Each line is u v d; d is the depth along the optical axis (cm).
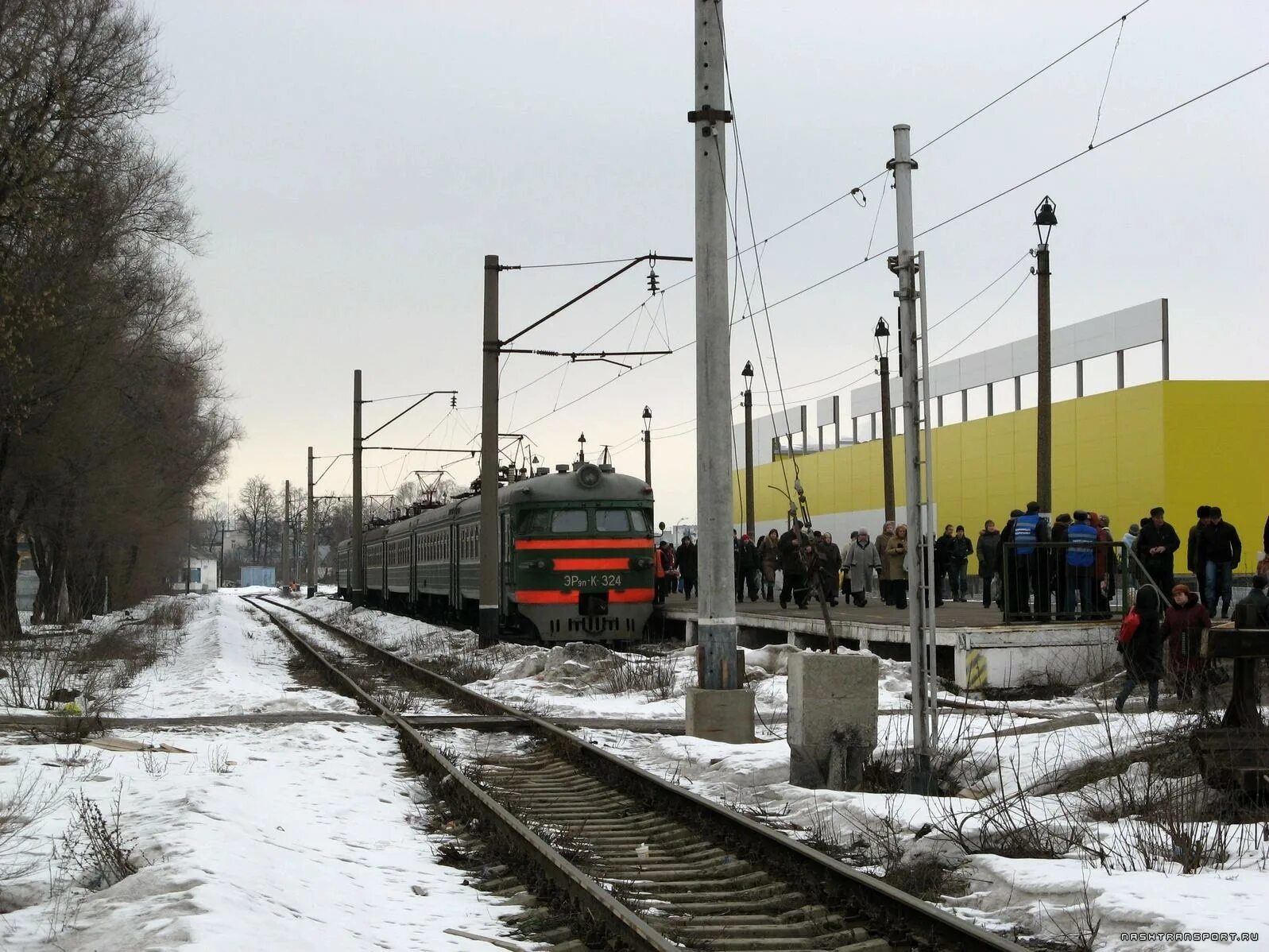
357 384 5628
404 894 764
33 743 1396
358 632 4259
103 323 3155
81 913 663
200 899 636
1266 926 626
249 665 2862
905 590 2625
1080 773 1109
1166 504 3195
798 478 1299
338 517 14775
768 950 662
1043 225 2534
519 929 698
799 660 1175
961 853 870
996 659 1866
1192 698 1333
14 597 3809
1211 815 936
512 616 3080
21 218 2578
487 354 2973
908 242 1145
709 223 1529
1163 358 3334
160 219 3197
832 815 1009
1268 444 3234
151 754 1280
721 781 1233
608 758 1223
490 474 2952
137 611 6247
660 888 801
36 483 3556
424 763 1276
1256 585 1497
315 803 1047
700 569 1528
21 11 2612
